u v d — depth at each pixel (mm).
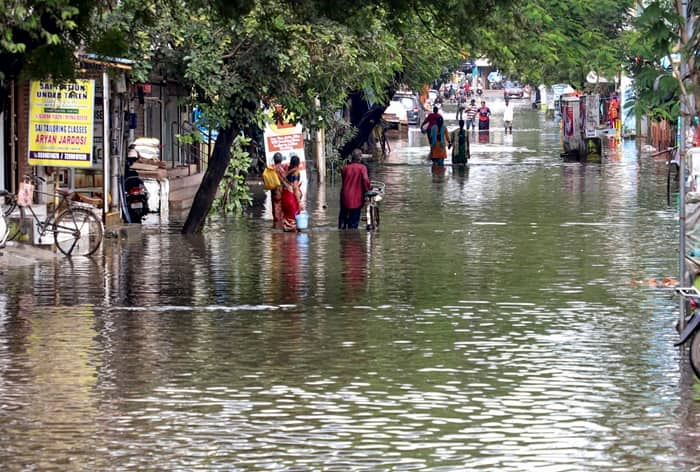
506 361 27359
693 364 25125
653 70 28656
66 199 48281
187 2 43438
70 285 39000
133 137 68062
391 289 37938
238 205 67188
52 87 50094
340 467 19344
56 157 50406
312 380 25531
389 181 85812
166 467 19375
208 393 24406
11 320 32594
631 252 46969
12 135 54094
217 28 54438
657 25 28016
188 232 55562
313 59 56281
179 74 56031
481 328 31359
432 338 30031
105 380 25531
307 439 21016
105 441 20891
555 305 34875
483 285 38688
